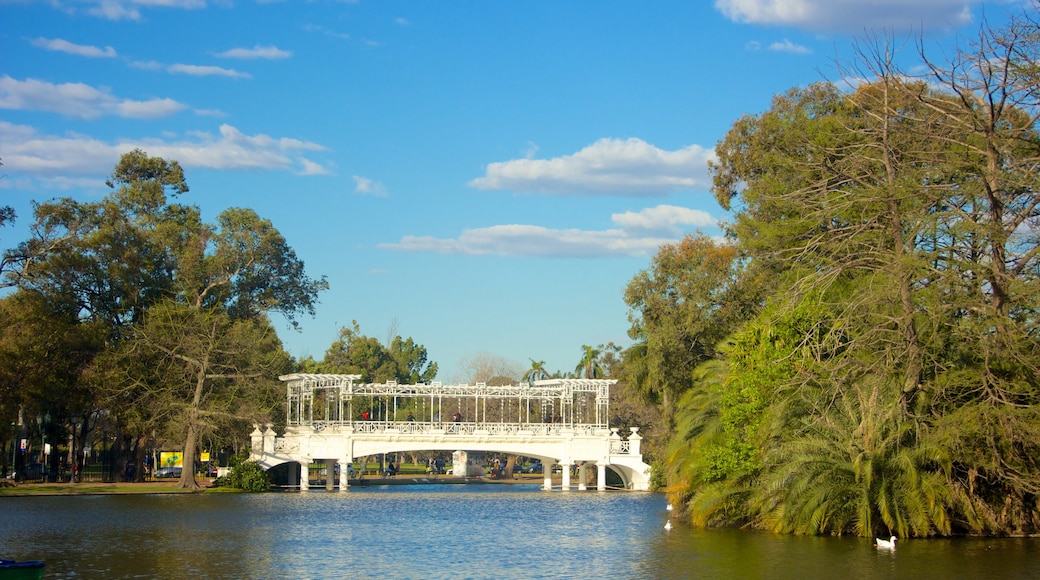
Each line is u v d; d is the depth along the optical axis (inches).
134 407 3137.3
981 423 1556.3
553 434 3358.8
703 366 2171.5
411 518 2292.1
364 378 5689.0
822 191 1798.7
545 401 4052.7
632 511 2512.3
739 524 1932.8
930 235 1628.9
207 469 3811.5
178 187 3880.4
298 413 3334.2
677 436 2186.3
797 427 1744.6
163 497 2896.2
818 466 1656.0
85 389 3095.5
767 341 1838.1
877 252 1664.6
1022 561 1393.9
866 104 1900.8
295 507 2596.0
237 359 3275.1
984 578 1267.2
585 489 3499.0
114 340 3385.8
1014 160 1563.7
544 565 1477.6
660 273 3112.7
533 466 5649.6
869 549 1524.4
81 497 2856.8
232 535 1879.9
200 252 3575.3
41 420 3526.1
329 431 3225.9
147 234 3535.9
